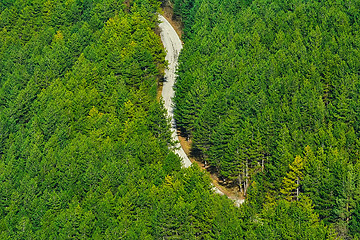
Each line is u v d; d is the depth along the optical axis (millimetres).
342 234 101250
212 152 120938
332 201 104938
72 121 132750
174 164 116062
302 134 115562
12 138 132750
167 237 102812
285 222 97188
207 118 123500
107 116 130750
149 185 109812
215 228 99562
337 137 114312
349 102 121812
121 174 113188
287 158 110188
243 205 102938
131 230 101562
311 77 132125
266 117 118688
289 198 108062
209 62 143250
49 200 111062
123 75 146750
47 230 106250
